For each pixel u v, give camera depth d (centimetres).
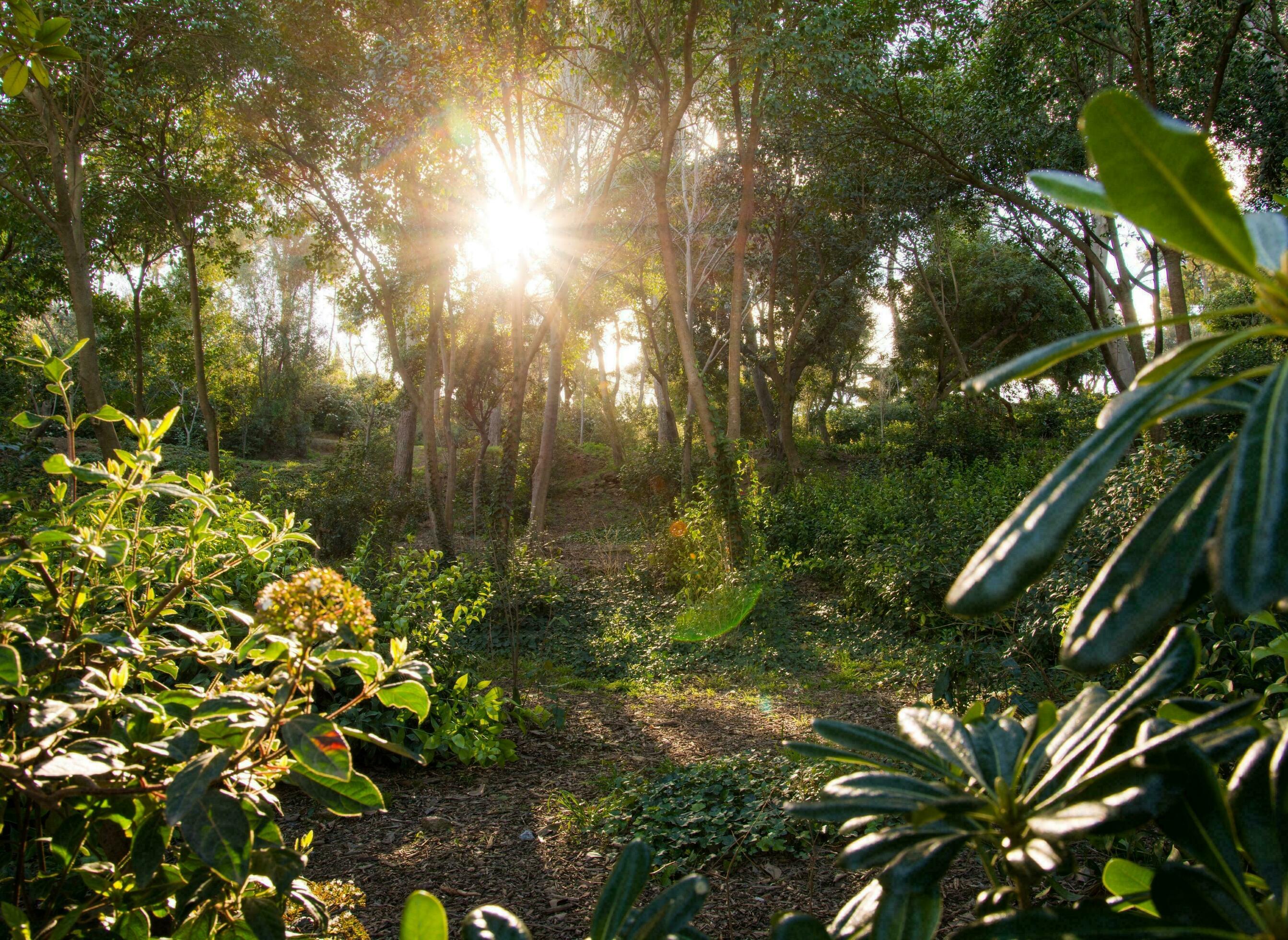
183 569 180
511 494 1417
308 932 273
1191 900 65
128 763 137
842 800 77
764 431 3241
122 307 2261
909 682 750
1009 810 75
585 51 1512
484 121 1427
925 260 2897
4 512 194
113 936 138
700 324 2955
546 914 350
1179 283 1212
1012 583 56
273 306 4428
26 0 191
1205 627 300
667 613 1187
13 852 150
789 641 1015
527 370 1534
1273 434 50
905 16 1566
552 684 834
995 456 2305
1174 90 1462
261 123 1600
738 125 1722
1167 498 63
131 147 1694
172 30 1383
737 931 322
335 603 123
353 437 3356
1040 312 2944
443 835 434
